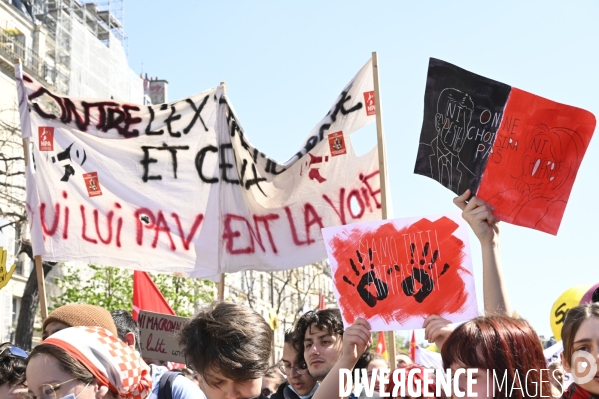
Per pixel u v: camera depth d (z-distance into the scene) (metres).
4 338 33.69
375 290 3.93
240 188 8.02
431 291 3.85
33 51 38.75
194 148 8.13
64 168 8.06
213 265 7.88
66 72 41.31
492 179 4.32
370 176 7.86
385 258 3.95
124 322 4.86
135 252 7.95
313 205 7.91
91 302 28.31
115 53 46.12
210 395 3.22
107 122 8.17
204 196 8.02
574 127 4.25
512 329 2.82
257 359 3.15
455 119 4.48
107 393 3.18
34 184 7.98
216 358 3.11
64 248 7.91
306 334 5.24
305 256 7.85
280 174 8.03
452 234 3.86
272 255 7.89
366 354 5.60
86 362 3.12
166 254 7.95
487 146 4.37
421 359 12.62
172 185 8.07
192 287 30.61
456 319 3.79
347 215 7.84
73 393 3.06
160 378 4.20
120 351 3.26
